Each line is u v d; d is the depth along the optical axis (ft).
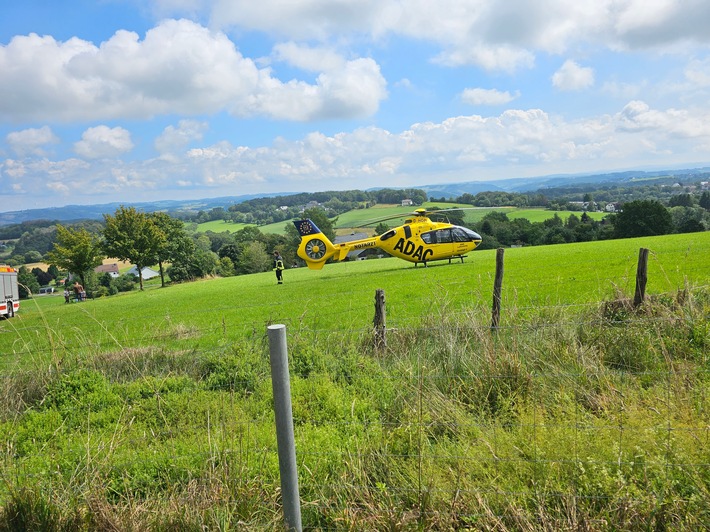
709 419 15.34
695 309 27.20
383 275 99.14
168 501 14.58
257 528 13.10
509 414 18.53
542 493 13.15
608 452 14.15
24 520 14.16
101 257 208.85
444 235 107.45
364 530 12.82
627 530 11.93
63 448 19.34
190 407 22.79
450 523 12.69
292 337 29.76
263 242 378.73
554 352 23.38
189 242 277.85
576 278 61.05
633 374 21.84
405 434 17.01
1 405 25.72
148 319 68.28
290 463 11.85
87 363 30.45
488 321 28.30
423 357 25.39
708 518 11.88
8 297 104.06
